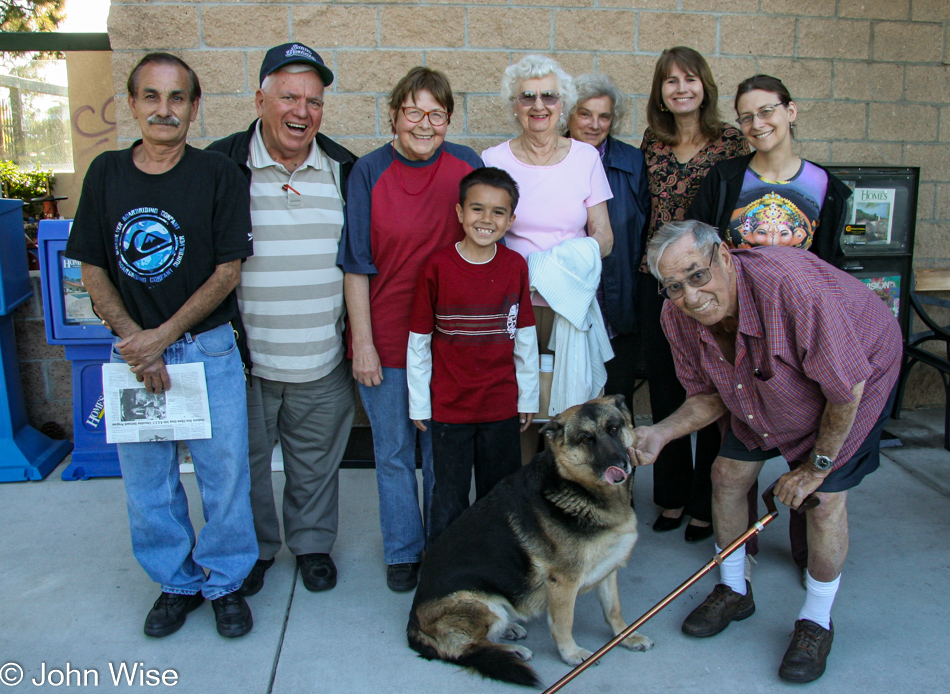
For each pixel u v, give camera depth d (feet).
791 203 10.39
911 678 8.42
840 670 8.56
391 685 8.43
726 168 10.77
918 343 15.35
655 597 10.14
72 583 10.47
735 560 9.38
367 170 9.75
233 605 9.33
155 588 10.38
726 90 15.33
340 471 14.43
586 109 11.62
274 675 8.60
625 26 14.80
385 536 10.46
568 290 10.14
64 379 15.30
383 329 9.87
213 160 8.63
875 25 15.46
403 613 9.82
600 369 10.82
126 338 8.49
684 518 12.30
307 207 9.50
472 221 8.96
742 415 8.76
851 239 14.93
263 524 10.64
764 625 9.49
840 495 8.30
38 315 14.97
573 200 10.55
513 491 8.91
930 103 15.97
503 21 14.51
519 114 10.49
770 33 15.19
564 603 8.55
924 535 11.51
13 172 15.62
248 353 9.56
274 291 9.54
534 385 10.01
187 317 8.57
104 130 15.53
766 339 7.95
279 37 14.20
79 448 13.97
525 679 7.98
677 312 9.12
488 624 8.50
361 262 9.68
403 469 10.27
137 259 8.45
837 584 8.55
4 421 13.82
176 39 14.06
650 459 9.00
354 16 14.23
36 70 15.14
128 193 8.39
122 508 12.75
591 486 8.34
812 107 15.60
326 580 10.32
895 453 14.48
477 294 9.34
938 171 16.26
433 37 14.43
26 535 11.82
